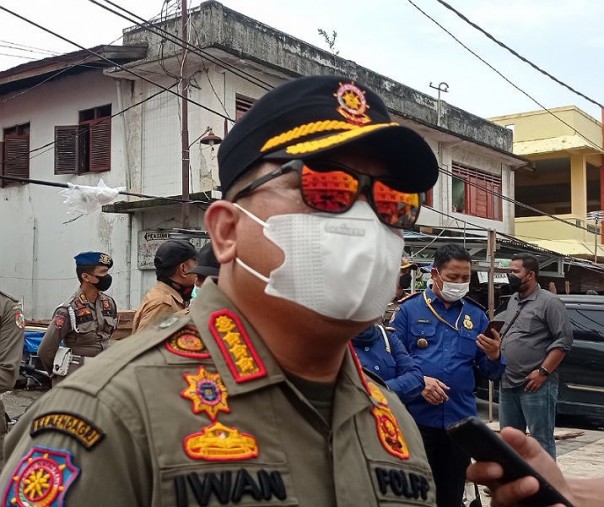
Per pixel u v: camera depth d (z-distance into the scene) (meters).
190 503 1.03
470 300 4.13
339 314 1.22
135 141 12.59
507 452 1.13
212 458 1.08
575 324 7.92
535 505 1.15
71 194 8.32
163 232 12.09
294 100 1.26
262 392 1.19
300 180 1.22
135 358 1.16
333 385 1.33
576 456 6.64
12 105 14.65
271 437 1.15
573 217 19.36
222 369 1.18
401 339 4.04
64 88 13.80
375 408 1.41
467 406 3.85
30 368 9.97
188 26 11.52
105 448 1.04
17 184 14.49
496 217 18.39
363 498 1.21
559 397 7.90
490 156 18.05
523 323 5.34
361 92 1.33
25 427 1.17
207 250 3.94
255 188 1.26
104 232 13.17
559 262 14.92
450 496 3.79
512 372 5.34
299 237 1.22
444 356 3.89
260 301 1.26
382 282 1.26
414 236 11.62
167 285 4.42
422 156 1.30
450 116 16.53
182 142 10.93
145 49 12.25
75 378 1.13
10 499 1.04
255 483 1.08
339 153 1.26
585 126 20.44
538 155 20.05
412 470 1.37
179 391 1.13
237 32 11.66
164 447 1.06
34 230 14.23
